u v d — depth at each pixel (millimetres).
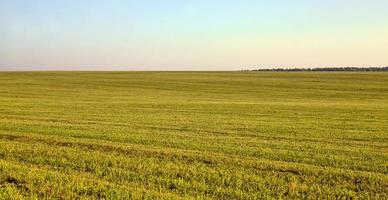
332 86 66500
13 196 8703
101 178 10367
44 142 15195
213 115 27562
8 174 10328
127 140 16141
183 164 11898
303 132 19719
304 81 77500
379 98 48938
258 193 9328
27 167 11172
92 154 12922
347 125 22875
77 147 14211
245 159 12812
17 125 20094
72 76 92000
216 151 14180
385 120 25781
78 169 11234
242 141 16438
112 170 11070
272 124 22719
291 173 11055
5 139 15695
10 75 95188
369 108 33875
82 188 9336
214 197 9031
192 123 22656
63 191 9156
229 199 8938
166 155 13039
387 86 66062
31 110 29438
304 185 9906
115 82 73312
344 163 12492
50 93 51000
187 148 14664
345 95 52594
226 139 16906
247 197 9047
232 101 42656
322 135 18875
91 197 8859
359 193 9453
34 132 17984
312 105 36469
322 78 86062
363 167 11977
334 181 10367
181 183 9891
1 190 9117
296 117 26953
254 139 17203
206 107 33531
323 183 10211
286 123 23406
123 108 32094
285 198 9062
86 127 20078
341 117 27266
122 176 10523
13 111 28547
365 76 91125
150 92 55250
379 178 10617
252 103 38594
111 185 9641
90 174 10719
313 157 13273
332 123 23750
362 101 44812
